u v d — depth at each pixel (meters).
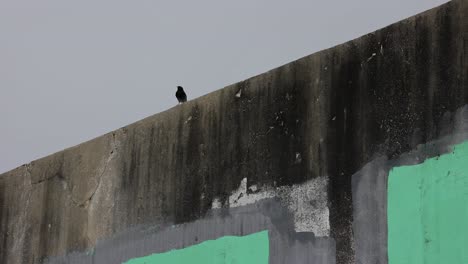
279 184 8.85
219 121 9.78
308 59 8.88
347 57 8.45
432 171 7.46
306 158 8.63
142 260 10.34
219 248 9.38
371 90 8.14
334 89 8.52
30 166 12.59
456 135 7.34
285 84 9.08
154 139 10.62
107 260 10.84
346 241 8.05
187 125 10.21
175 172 10.20
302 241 8.48
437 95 7.56
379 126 7.99
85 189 11.48
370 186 7.95
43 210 12.12
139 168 10.73
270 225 8.85
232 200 9.35
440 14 7.68
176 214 10.04
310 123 8.68
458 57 7.45
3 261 12.62
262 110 9.27
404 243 7.54
